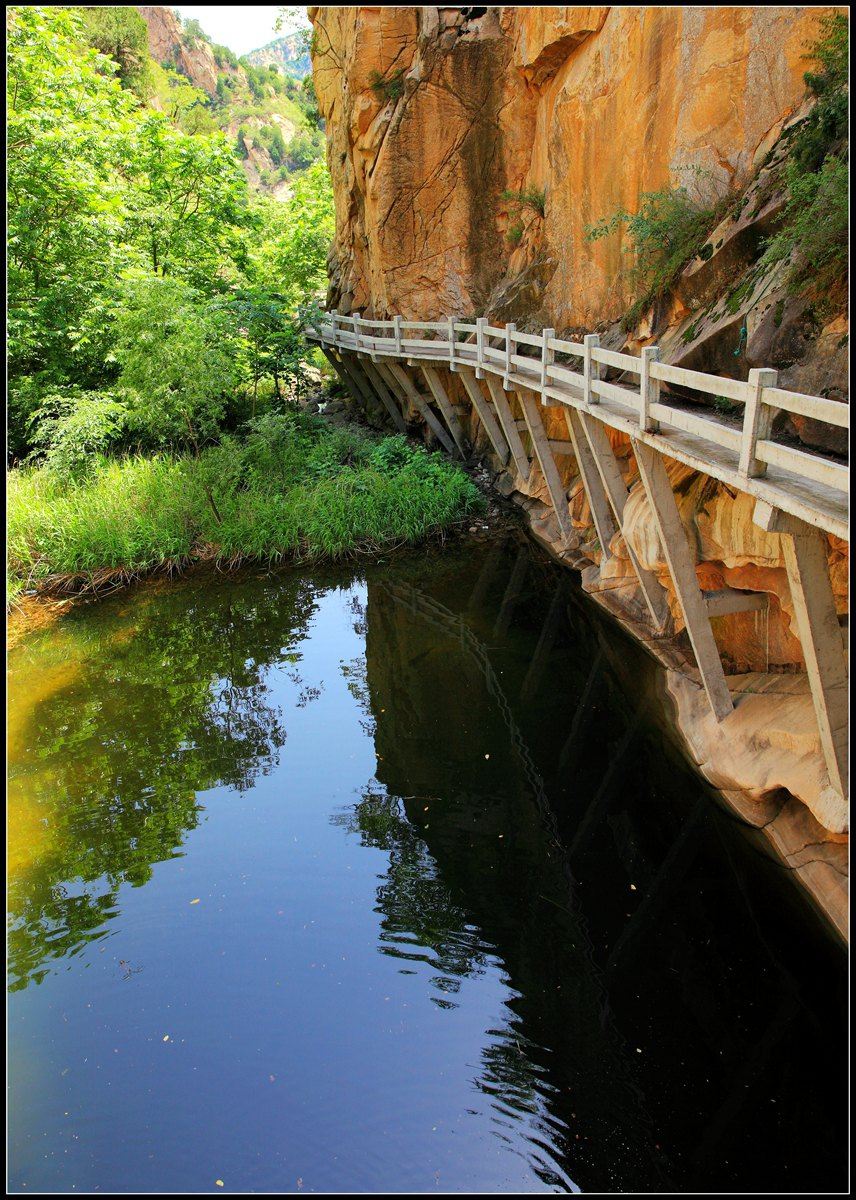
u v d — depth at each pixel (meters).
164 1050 4.88
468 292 16.58
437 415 18.03
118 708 9.24
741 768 6.14
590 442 8.71
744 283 7.49
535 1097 4.42
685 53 9.18
